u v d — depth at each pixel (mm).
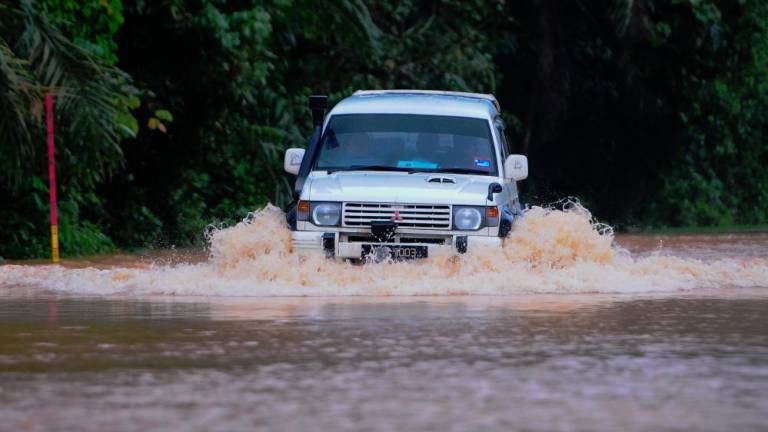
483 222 27281
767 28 86688
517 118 80000
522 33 79062
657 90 85625
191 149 54531
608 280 26016
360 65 62938
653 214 90125
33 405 12070
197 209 56000
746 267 29562
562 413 11617
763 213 101375
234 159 58781
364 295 24531
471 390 12898
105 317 20281
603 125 87188
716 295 24562
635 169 89250
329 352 15766
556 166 86750
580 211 29672
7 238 43656
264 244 27469
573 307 21750
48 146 38625
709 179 96375
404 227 27234
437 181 28156
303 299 23609
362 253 27203
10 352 15906
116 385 13242
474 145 29672
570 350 15953
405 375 13883
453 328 18391
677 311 21094
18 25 40500
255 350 15984
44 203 44812
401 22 65562
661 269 28344
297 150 30531
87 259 42312
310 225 27406
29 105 38844
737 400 12305
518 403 12141
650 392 12758
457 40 66938
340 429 10867
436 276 26609
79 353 15789
